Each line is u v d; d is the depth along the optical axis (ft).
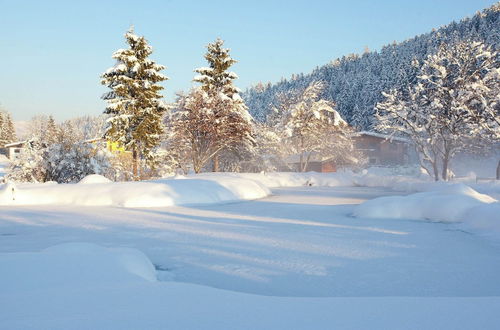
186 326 8.60
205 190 69.56
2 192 65.41
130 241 31.76
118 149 116.37
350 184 135.54
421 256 25.96
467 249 28.27
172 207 60.39
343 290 18.33
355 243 30.76
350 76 405.18
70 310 9.91
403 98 127.54
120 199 63.31
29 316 9.35
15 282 13.89
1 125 294.05
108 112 114.21
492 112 108.17
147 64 113.50
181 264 23.84
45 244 30.09
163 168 129.59
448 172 126.72
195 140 126.62
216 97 126.93
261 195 82.43
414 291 18.04
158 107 115.34
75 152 90.94
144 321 8.95
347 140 168.66
